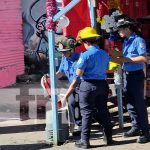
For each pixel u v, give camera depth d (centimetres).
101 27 1173
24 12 2069
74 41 991
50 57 962
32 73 2042
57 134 979
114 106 1293
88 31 931
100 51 927
